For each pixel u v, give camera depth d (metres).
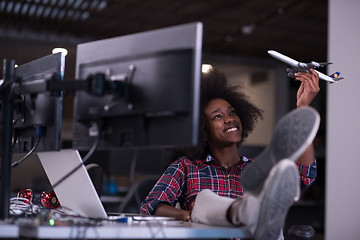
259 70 10.70
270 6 7.23
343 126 4.03
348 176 3.97
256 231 1.48
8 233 1.33
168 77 1.42
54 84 1.47
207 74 2.32
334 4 4.17
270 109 10.44
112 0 6.93
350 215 3.97
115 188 5.89
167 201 2.05
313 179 1.96
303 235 1.82
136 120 1.48
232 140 2.10
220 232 1.47
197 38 1.41
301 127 1.45
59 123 1.59
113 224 1.47
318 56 10.06
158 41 1.47
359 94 3.93
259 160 1.53
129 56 1.50
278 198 1.43
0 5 7.14
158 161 4.88
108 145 1.55
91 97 1.57
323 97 8.33
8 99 1.57
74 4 7.13
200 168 2.12
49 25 8.20
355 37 3.99
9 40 8.23
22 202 2.04
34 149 1.69
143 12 7.52
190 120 1.39
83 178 1.66
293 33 8.61
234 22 8.05
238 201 1.58
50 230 1.31
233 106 2.34
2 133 1.56
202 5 7.18
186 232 1.43
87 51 1.65
